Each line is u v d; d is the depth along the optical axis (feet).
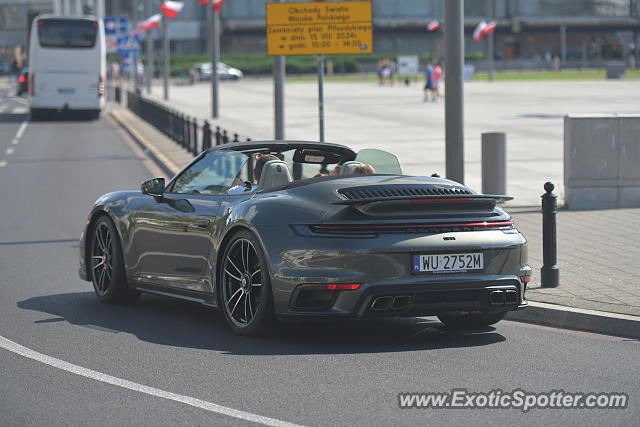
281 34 71.67
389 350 28.68
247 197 30.73
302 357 27.78
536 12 473.67
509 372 25.86
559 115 149.28
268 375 25.68
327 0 71.26
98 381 25.18
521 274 29.55
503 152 58.03
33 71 176.65
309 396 23.58
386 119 150.71
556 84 285.64
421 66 432.66
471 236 28.66
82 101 178.29
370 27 70.90
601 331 31.04
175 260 33.22
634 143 60.34
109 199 36.70
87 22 177.68
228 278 30.76
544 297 34.24
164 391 24.14
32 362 27.32
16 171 95.81
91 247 37.78
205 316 34.32
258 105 200.13
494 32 474.49
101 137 140.15
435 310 28.55
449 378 25.23
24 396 23.79
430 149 101.19
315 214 28.30
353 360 27.37
